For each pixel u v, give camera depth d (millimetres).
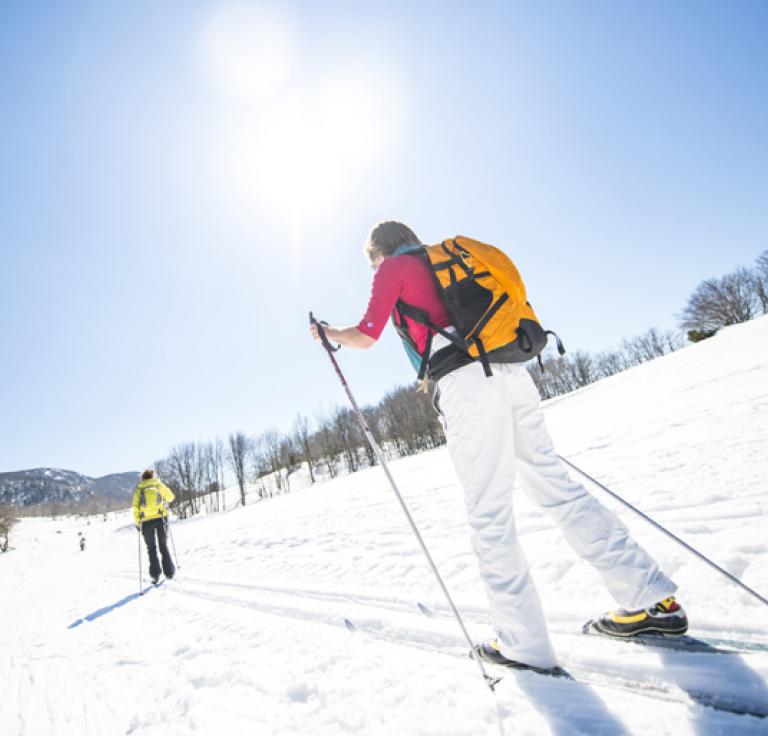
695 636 1318
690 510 2564
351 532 5359
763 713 965
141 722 1713
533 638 1312
